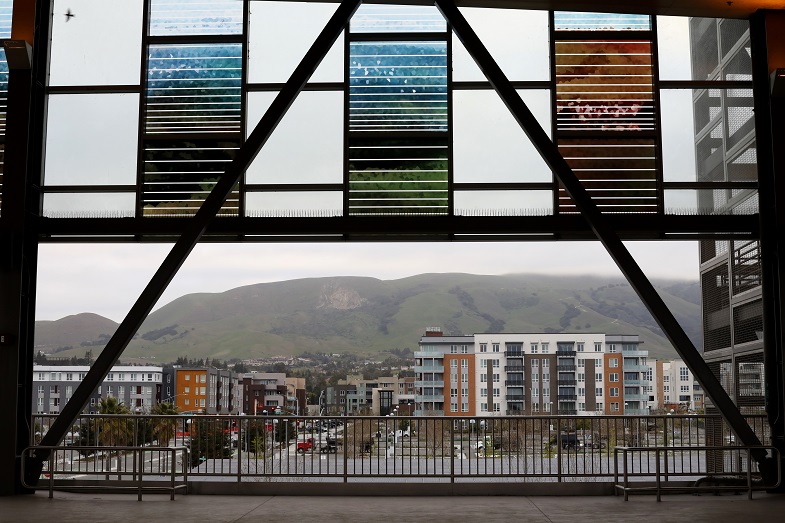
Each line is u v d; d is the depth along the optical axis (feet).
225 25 43.37
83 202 41.83
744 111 43.01
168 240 42.04
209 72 43.04
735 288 44.62
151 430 39.19
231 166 39.73
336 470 38.58
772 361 40.16
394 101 42.78
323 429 39.04
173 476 36.24
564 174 39.86
